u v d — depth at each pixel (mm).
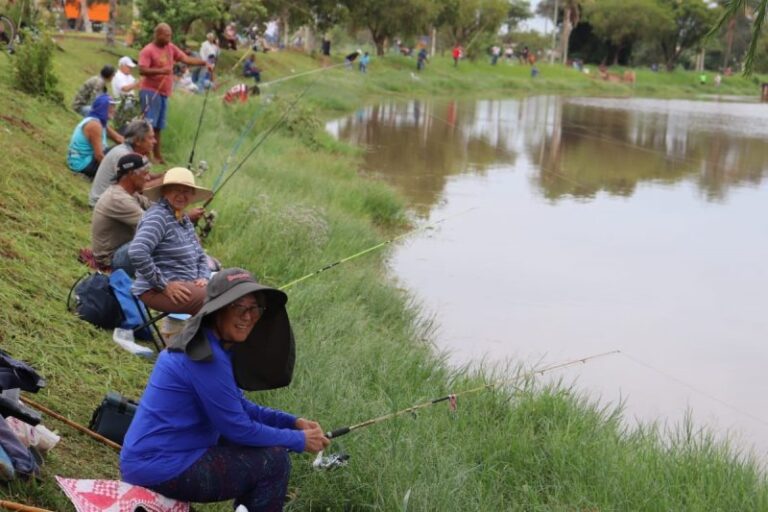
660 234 14898
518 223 15172
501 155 24125
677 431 7242
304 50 46750
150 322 6508
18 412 4496
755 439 7551
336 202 13648
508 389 7594
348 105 33875
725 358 9328
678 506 5734
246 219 10508
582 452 6312
